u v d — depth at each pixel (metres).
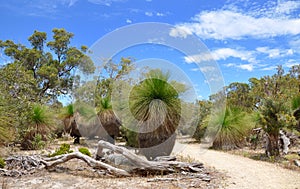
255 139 6.99
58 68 17.56
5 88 6.65
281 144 6.14
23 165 4.25
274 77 9.91
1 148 5.08
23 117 6.15
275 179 3.76
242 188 3.28
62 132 9.30
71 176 3.85
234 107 7.62
